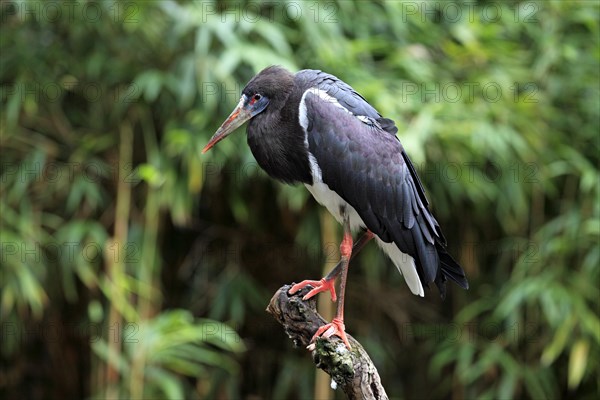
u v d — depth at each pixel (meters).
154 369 9.58
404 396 11.45
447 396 11.49
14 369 11.15
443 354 10.41
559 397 10.91
